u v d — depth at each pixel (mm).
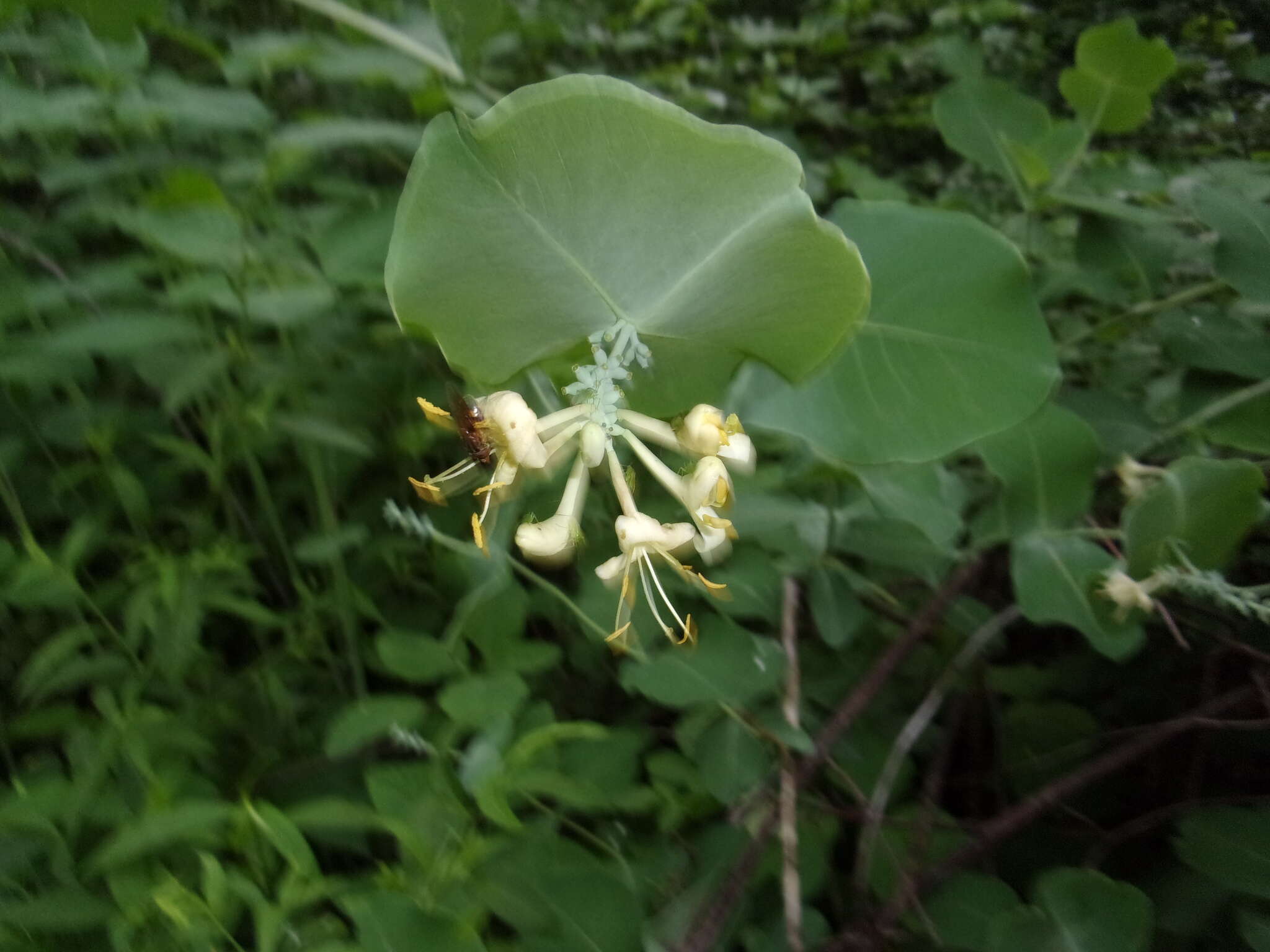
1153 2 428
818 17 430
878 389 159
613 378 137
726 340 140
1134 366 253
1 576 179
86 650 206
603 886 140
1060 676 219
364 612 197
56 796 152
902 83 435
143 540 200
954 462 235
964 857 172
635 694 200
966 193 343
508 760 143
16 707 201
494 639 171
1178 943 167
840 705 201
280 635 221
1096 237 237
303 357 201
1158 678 216
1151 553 181
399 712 155
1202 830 166
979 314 157
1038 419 188
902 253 159
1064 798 192
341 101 254
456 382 204
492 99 221
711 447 139
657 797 167
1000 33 440
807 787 186
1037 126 248
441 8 209
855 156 402
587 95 112
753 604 182
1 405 210
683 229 123
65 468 213
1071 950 148
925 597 222
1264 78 331
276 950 130
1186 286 260
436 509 212
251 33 281
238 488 232
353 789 182
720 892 157
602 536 183
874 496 184
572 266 126
